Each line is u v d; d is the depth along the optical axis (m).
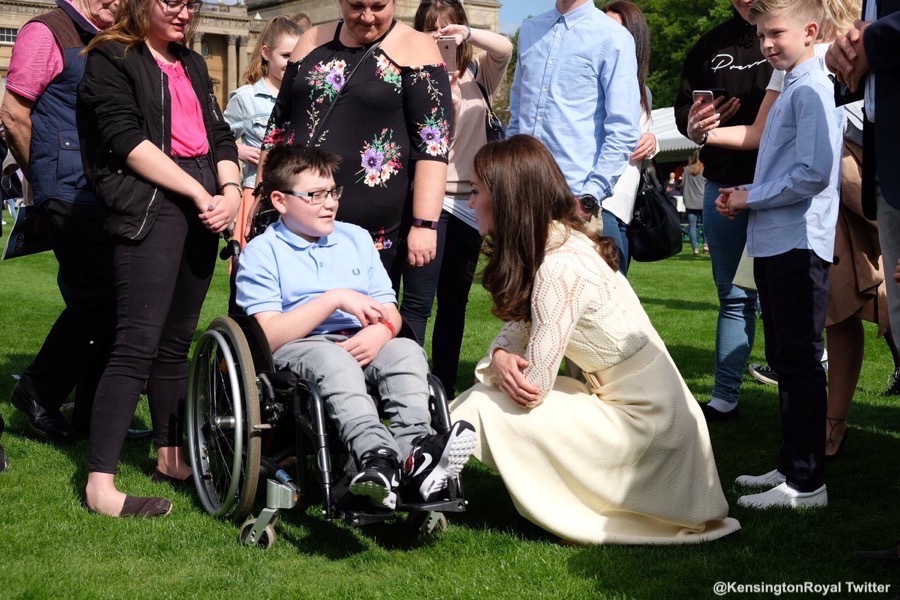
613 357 3.90
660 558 3.69
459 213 5.63
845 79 3.49
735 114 5.65
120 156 4.05
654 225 5.57
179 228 4.22
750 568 3.59
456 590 3.38
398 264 5.06
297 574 3.54
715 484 3.92
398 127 4.79
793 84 4.16
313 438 3.68
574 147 5.23
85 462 4.91
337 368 3.71
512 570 3.57
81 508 4.18
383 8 4.65
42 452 5.08
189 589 3.38
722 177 5.68
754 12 4.17
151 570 3.55
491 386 4.04
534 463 3.84
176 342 4.58
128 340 4.16
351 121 4.72
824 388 4.23
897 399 6.43
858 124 4.65
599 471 3.83
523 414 3.85
